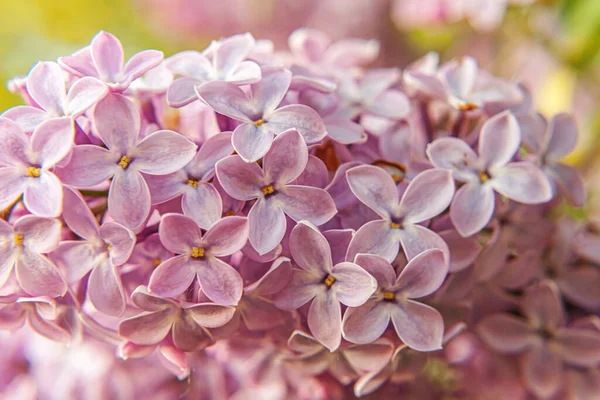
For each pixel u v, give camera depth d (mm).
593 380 234
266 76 207
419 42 355
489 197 211
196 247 198
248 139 200
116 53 206
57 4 332
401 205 206
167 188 200
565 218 238
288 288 203
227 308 199
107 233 198
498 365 242
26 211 203
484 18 287
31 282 198
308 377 235
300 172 200
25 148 197
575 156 291
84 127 203
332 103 215
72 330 209
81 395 245
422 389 242
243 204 202
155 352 246
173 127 213
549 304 230
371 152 218
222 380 244
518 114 223
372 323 203
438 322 205
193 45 367
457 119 225
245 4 363
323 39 254
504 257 222
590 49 291
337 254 204
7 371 251
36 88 203
